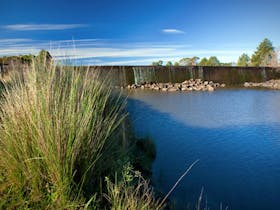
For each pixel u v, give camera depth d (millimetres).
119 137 3637
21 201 1853
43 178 1965
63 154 1974
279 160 5805
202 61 56500
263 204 4023
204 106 13398
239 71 30547
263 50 51062
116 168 2586
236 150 6469
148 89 23812
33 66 2635
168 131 8047
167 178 4637
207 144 6883
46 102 2193
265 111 11938
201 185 4492
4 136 2213
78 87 2799
